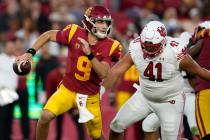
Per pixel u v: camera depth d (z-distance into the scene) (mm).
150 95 22594
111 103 35969
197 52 23750
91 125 23172
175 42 21906
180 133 22953
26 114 33219
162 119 22797
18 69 22172
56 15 41906
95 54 22328
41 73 33312
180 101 22625
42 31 41844
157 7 47312
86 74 22406
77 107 22781
